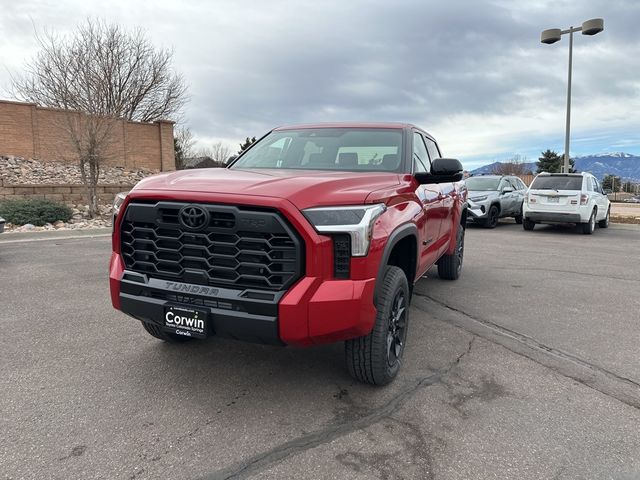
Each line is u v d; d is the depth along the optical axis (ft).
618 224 53.98
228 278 9.21
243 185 9.45
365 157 13.84
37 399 10.13
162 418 9.46
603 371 12.03
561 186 44.47
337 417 9.60
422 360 12.57
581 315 16.92
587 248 34.35
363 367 10.37
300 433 9.00
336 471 7.87
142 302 9.90
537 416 9.74
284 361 12.35
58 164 62.80
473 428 9.25
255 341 9.20
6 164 58.75
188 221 9.31
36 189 49.65
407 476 7.77
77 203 52.49
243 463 8.06
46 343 13.34
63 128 49.75
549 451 8.52
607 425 9.43
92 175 48.08
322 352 13.02
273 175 10.86
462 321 16.02
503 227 50.98
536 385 11.16
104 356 12.50
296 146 14.76
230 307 9.09
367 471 7.88
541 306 18.03
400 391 10.77
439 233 16.55
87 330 14.44
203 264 9.42
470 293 19.88
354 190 9.78
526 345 13.80
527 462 8.18
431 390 10.84
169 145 78.07
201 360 12.34
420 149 15.64
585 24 56.49
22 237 35.37
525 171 207.21
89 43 58.80
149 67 88.84
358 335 9.46
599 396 10.66
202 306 9.30
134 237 10.21
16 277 21.36
